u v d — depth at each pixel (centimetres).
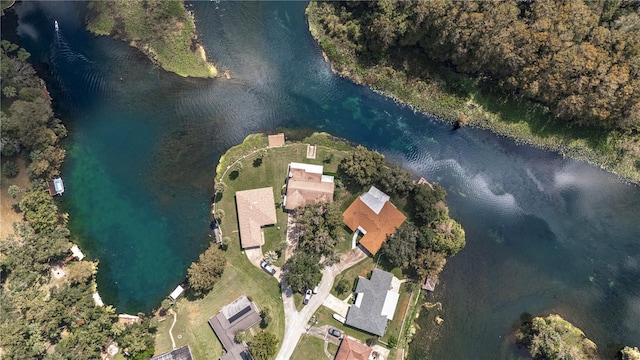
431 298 8006
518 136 8469
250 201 7869
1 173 7900
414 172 8388
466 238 8212
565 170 8412
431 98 8569
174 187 8275
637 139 8238
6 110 8031
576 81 7506
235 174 8194
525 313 7988
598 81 7375
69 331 7412
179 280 7950
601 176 8381
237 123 8469
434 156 8469
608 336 7806
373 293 7631
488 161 8450
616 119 7900
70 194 8206
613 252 8156
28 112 7781
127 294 7900
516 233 8244
